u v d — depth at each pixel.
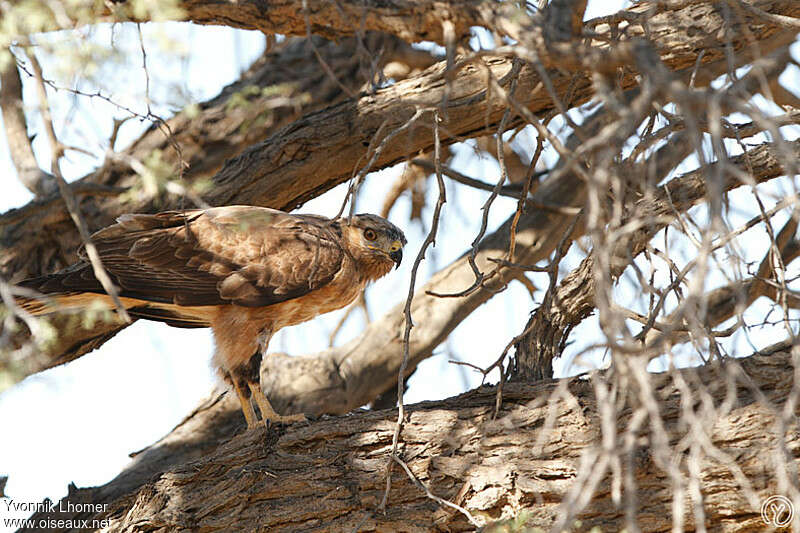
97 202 12.54
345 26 9.80
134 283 10.65
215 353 10.95
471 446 8.81
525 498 8.38
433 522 8.51
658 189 9.34
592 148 5.51
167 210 12.30
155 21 6.66
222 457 9.41
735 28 9.59
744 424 7.98
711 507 7.84
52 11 6.57
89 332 11.47
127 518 9.32
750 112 5.16
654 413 5.00
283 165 11.53
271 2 10.00
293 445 9.29
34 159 12.43
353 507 8.73
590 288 9.69
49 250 12.40
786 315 7.33
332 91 15.31
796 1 9.62
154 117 7.07
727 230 6.29
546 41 6.54
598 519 8.05
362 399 13.62
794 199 5.25
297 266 11.02
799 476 7.67
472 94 10.81
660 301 7.33
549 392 8.98
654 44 9.02
